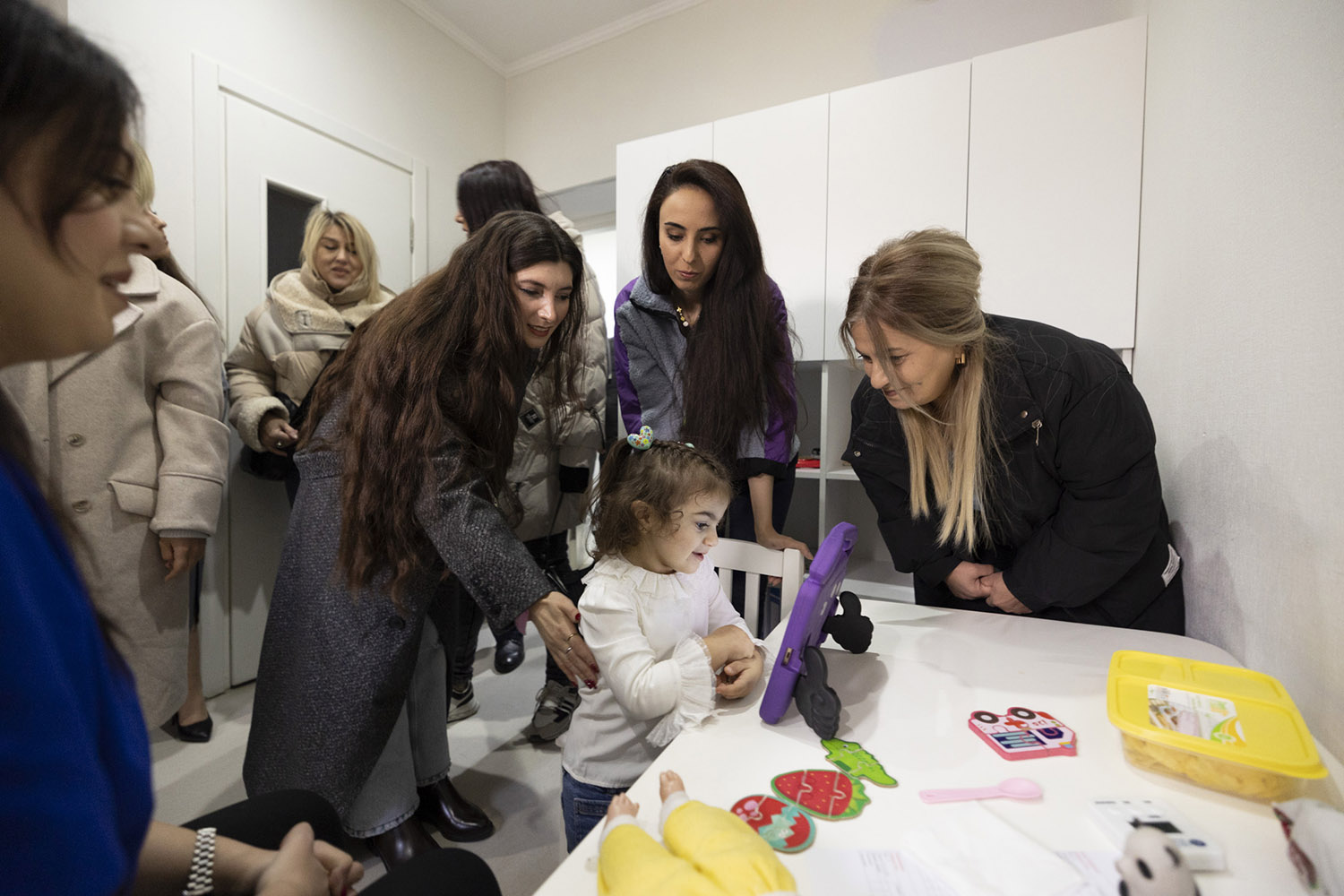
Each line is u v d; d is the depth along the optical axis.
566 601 0.92
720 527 1.54
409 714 1.28
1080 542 1.02
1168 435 1.24
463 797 1.50
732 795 0.54
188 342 1.37
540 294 1.07
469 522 0.94
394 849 1.19
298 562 1.08
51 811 0.28
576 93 2.79
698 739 0.64
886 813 0.52
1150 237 1.39
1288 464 0.76
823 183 1.82
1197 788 0.55
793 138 1.85
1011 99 1.58
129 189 0.34
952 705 0.71
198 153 1.89
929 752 0.61
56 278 0.32
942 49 2.03
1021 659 0.83
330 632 1.02
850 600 0.85
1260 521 0.84
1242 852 0.46
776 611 1.42
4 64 0.28
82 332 0.34
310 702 1.02
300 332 1.87
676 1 2.49
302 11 2.16
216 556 1.96
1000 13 1.94
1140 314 1.45
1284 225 0.77
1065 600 1.05
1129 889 0.41
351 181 2.33
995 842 0.47
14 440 0.35
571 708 1.73
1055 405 0.99
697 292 1.44
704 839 0.41
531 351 1.25
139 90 0.34
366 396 0.98
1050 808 0.52
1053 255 1.55
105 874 0.30
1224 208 0.96
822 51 2.23
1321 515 0.68
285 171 2.11
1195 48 1.10
